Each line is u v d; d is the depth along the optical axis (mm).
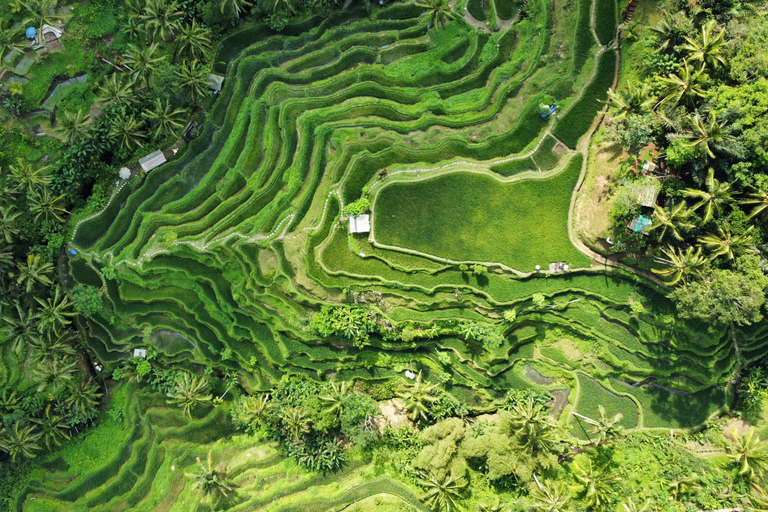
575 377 46094
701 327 42812
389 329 45688
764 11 38875
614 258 42969
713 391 45250
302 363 47812
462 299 44906
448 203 44469
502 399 47469
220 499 47594
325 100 47188
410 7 47781
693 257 37406
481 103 45688
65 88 47906
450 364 47062
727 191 35812
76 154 47094
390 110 46375
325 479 47656
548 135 44219
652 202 38594
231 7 46438
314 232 45656
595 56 43844
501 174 44594
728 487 42688
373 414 46375
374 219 45188
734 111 35344
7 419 46469
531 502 44375
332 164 46312
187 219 47375
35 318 47000
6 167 47625
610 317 44344
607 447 45406
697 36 37188
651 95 39031
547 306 44562
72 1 47844
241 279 46938
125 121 46312
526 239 43719
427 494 44688
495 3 45844
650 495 43500
